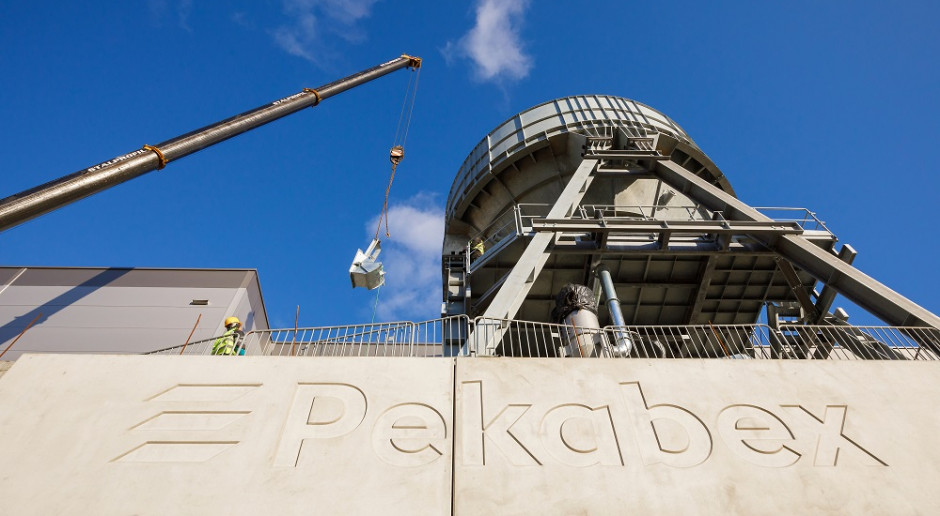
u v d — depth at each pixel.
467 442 10.25
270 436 10.27
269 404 10.90
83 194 13.37
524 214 25.44
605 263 20.25
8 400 10.73
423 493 9.40
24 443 9.99
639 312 21.81
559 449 10.25
